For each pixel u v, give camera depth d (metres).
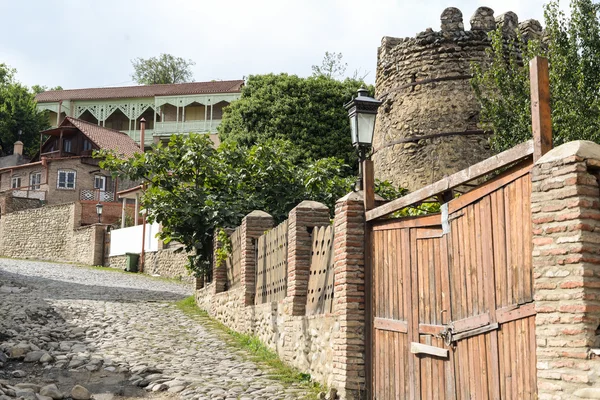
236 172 18.30
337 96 34.97
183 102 63.53
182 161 18.02
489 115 19.84
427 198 7.41
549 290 5.38
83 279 27.92
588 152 5.30
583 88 17.75
